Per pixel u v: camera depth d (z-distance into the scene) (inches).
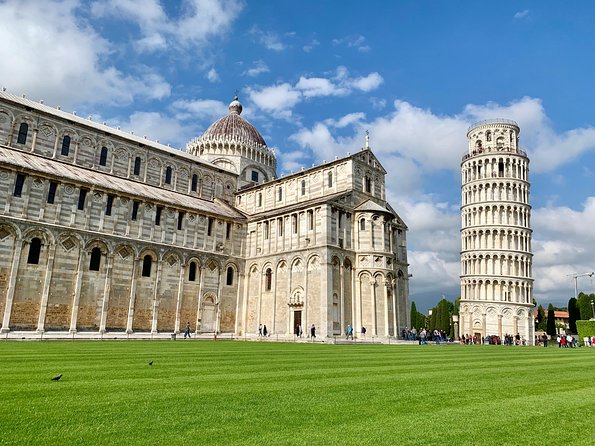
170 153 3014.3
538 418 440.1
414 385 634.8
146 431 366.3
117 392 527.2
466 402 512.7
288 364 909.2
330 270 2395.4
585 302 5497.1
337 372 778.2
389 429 387.5
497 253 4306.1
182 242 2613.2
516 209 4426.7
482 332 4197.8
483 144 4722.0
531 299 4281.5
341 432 374.9
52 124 2522.1
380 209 2637.8
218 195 3287.4
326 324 2314.2
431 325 5802.2
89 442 336.8
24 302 2015.3
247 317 2802.7
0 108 2351.1
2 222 1978.3
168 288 2504.9
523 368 933.8
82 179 2269.9
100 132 2704.2
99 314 2231.8
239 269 2859.3
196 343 1738.4
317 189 2866.6
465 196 4665.4
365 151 2817.4
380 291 2544.3
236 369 794.8
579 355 1480.1
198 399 494.9
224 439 349.7
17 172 2063.2
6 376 642.2
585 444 356.5
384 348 1694.1
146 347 1378.0
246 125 3745.1
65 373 687.1
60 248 2145.7
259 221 2878.9
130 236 2390.5
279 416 425.1
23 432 356.5
